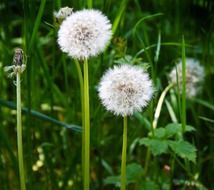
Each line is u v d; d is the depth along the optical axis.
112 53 0.53
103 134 0.58
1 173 0.51
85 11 0.33
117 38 0.45
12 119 0.62
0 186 0.51
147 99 0.32
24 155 0.55
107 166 0.51
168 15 0.61
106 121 0.61
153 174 0.51
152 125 0.41
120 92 0.32
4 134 0.42
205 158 0.54
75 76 0.51
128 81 0.32
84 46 0.32
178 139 0.45
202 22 0.61
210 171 0.53
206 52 0.59
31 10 0.43
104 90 0.32
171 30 0.62
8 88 0.65
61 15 0.37
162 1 0.62
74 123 0.53
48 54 0.68
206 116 0.59
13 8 0.69
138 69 0.34
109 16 0.55
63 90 0.63
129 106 0.32
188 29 0.63
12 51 0.66
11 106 0.42
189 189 0.46
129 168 0.43
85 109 0.34
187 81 0.51
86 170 0.35
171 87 0.51
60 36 0.32
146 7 0.66
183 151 0.39
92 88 0.48
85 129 0.34
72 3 0.49
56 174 0.53
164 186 0.48
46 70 0.48
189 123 0.58
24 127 0.60
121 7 0.45
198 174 0.49
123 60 0.43
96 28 0.32
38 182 0.51
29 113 0.42
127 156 0.54
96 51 0.32
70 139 0.59
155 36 0.59
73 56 0.32
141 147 0.57
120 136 0.54
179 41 0.57
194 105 0.60
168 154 0.56
